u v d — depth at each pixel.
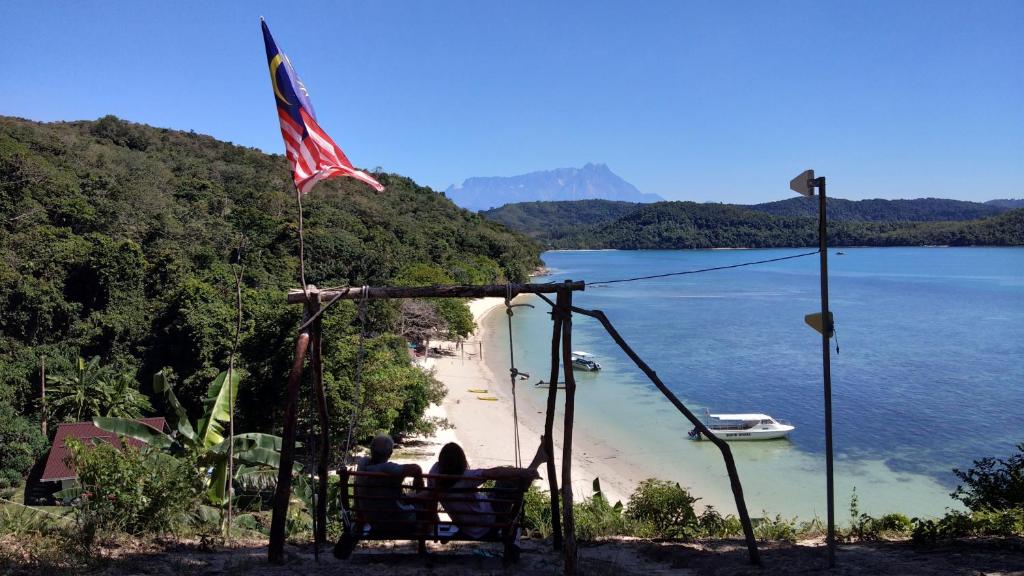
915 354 64.50
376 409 31.97
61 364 39.12
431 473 7.79
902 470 33.78
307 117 8.27
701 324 87.31
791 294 127.38
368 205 134.12
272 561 8.06
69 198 61.12
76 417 35.41
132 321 45.38
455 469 7.70
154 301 48.38
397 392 34.16
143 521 9.78
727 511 28.77
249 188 106.00
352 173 8.31
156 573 7.39
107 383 37.78
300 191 8.30
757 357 64.44
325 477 9.59
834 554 8.36
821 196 8.21
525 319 102.38
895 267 195.75
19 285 43.22
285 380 29.80
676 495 13.79
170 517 10.00
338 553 7.94
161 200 73.81
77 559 7.62
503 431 41.28
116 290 47.72
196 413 35.62
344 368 30.92
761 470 34.38
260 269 64.56
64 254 47.53
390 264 94.00
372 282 86.62
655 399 49.69
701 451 37.62
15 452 30.22
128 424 12.20
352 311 32.84
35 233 50.47
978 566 7.95
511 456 36.16
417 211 165.38
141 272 49.72
